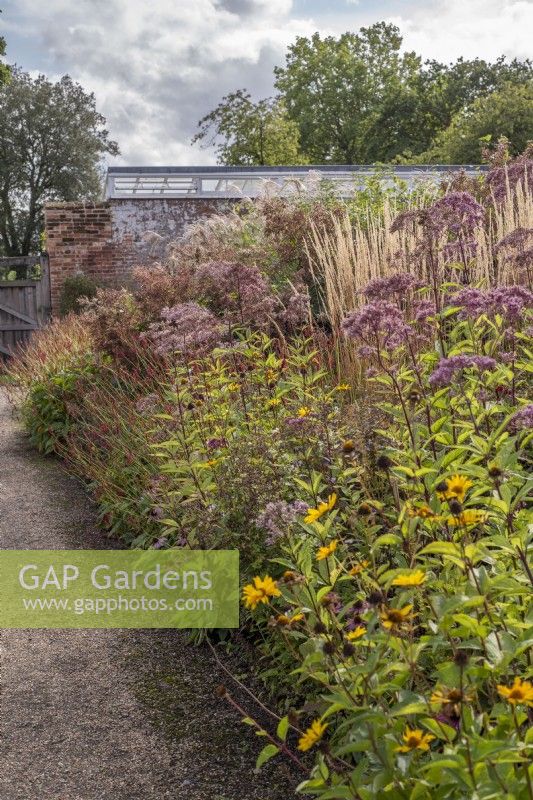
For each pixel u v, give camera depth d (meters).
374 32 34.81
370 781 1.86
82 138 33.50
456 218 4.03
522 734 1.70
